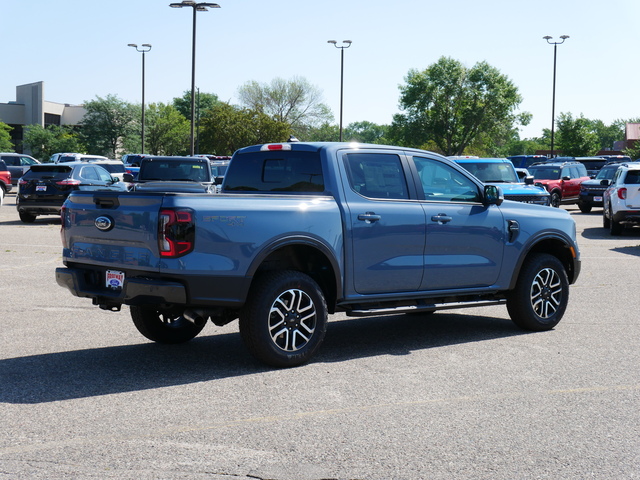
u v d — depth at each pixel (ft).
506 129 319.88
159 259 18.99
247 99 300.61
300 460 13.76
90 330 25.91
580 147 270.05
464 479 12.96
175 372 20.25
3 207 98.37
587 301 32.89
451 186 24.72
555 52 189.06
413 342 24.50
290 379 19.56
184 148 315.37
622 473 13.33
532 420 16.26
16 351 22.66
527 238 25.86
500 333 26.08
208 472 13.14
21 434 15.11
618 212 67.15
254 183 23.65
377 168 23.02
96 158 146.72
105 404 17.22
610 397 18.07
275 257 21.76
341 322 28.55
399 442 14.79
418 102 319.68
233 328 26.84
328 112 302.25
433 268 23.63
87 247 20.84
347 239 21.74
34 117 318.24
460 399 17.80
